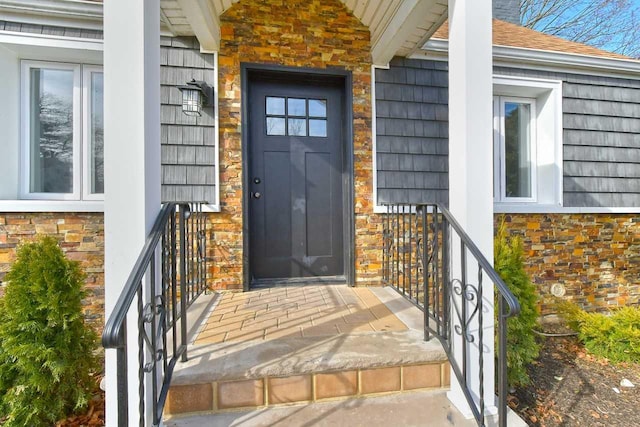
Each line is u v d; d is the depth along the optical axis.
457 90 1.62
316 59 2.92
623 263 3.68
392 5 2.53
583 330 2.89
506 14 5.13
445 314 1.70
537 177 3.69
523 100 3.70
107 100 1.31
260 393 1.52
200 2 2.18
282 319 2.12
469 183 1.57
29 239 2.53
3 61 2.61
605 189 3.62
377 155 3.04
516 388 2.26
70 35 2.59
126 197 1.33
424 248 1.83
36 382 1.62
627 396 2.21
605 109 3.65
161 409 1.28
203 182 2.74
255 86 2.96
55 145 2.78
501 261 2.18
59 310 1.71
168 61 2.71
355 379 1.60
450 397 1.62
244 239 2.79
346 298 2.58
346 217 3.02
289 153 3.03
